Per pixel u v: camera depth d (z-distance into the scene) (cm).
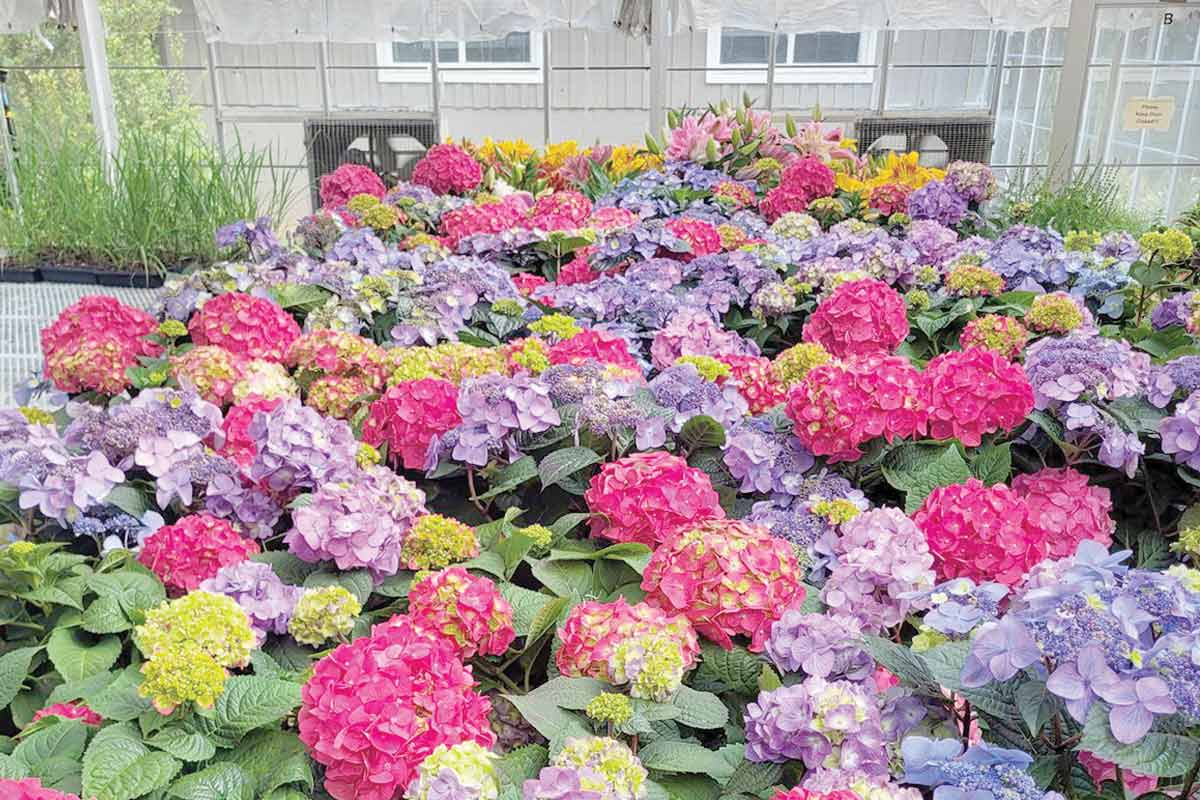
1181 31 430
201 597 108
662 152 467
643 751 105
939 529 135
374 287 234
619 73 799
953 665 91
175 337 223
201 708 102
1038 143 644
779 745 100
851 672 113
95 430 154
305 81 777
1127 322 264
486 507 163
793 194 374
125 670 115
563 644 119
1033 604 84
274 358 218
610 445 163
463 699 104
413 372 180
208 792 95
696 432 165
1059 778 90
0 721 125
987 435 170
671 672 105
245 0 619
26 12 548
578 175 428
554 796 88
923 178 394
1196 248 263
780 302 248
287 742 104
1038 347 180
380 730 95
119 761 96
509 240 296
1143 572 83
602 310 238
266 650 124
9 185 401
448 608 118
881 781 92
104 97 496
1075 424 159
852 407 156
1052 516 155
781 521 146
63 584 128
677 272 268
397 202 357
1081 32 422
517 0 638
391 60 798
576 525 156
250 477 150
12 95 543
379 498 137
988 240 317
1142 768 76
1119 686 77
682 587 123
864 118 668
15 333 300
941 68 741
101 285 339
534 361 182
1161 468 172
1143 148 454
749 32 783
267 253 287
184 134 404
